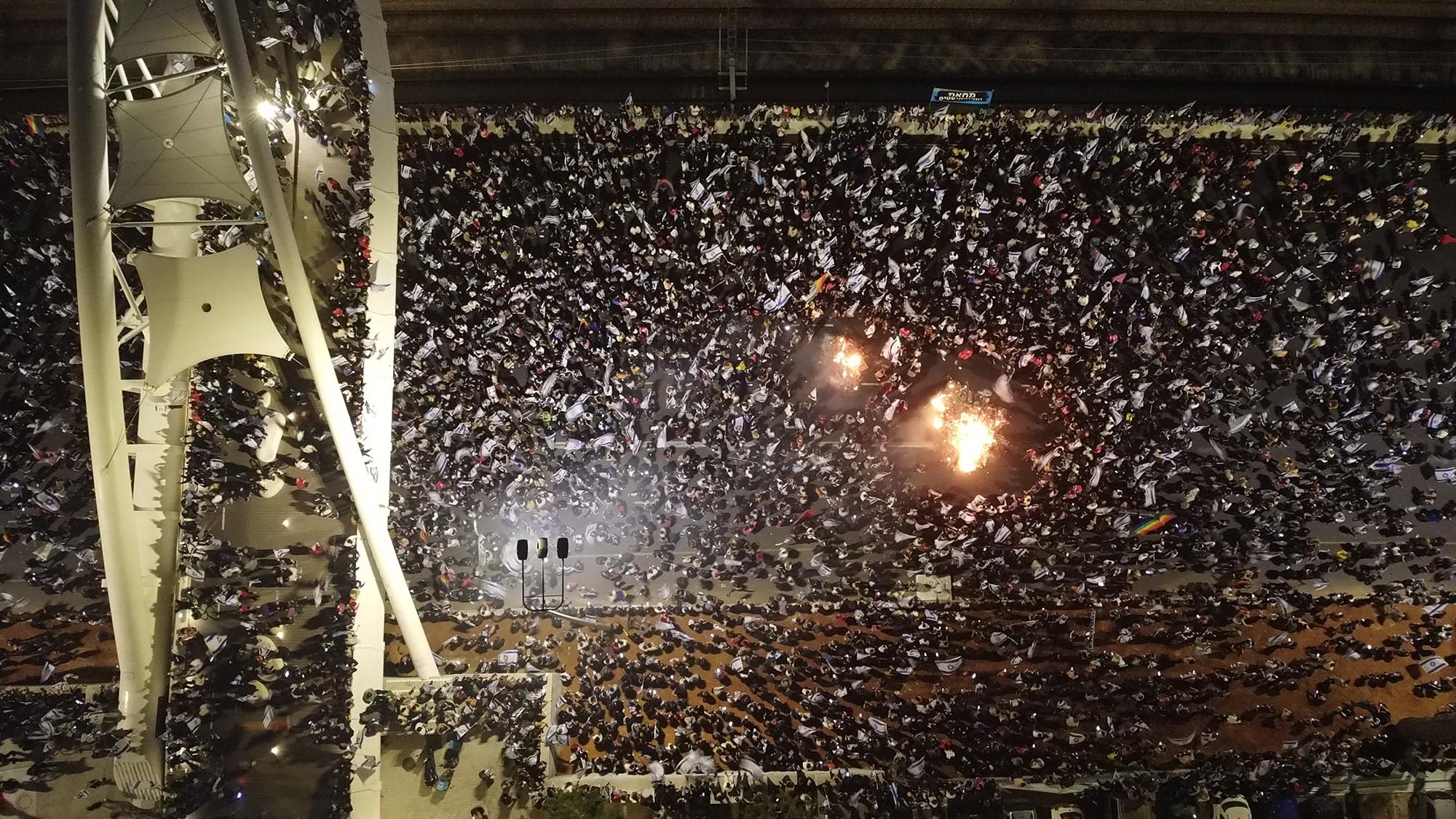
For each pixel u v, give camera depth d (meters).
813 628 22.03
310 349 16.72
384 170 19.22
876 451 23.50
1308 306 24.05
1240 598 22.09
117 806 18.28
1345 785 20.06
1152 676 21.58
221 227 18.95
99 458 15.81
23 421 22.62
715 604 22.20
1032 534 22.67
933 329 24.19
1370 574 22.19
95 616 21.55
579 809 18.48
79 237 14.55
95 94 14.28
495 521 22.80
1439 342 23.56
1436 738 20.02
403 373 23.34
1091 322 23.83
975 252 24.44
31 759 18.52
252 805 17.94
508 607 22.25
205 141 15.66
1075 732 21.03
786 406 23.72
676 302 24.14
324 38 18.86
